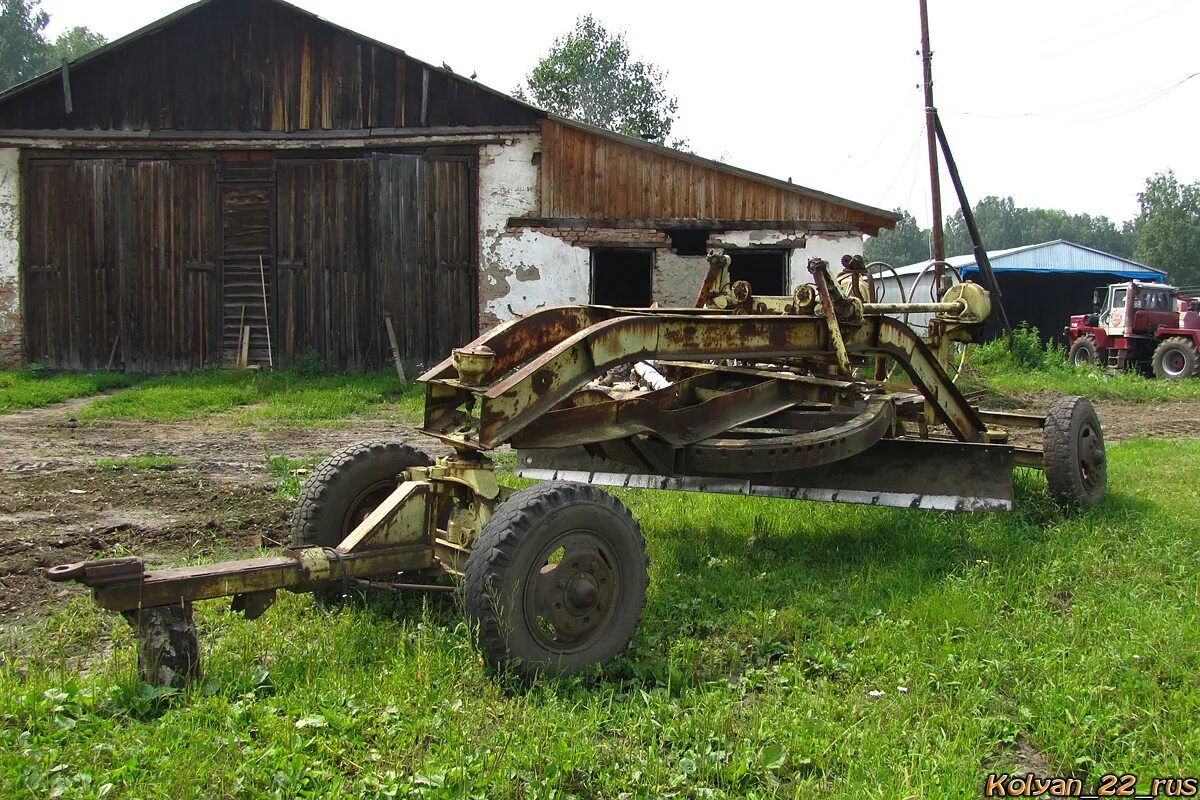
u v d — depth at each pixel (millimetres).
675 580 4445
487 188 15219
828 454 4594
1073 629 3674
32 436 9484
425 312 15328
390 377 14617
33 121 15156
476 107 15156
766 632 3793
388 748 2750
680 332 4270
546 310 4281
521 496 3324
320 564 3389
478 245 15281
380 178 15227
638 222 15312
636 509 5793
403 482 4031
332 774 2596
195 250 15320
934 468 5070
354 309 15289
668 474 4801
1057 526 5273
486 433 3477
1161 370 20688
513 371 4121
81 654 3527
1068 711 2998
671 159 15336
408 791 2506
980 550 4898
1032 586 4344
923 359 5859
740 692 3252
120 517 5777
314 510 4094
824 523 5488
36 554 4852
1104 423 12703
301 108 15234
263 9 15133
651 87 44094
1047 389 16969
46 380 14195
